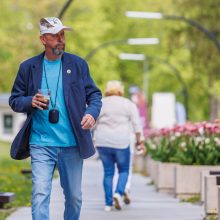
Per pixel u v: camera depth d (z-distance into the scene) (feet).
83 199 70.08
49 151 35.94
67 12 252.62
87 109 35.78
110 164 59.41
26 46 233.96
